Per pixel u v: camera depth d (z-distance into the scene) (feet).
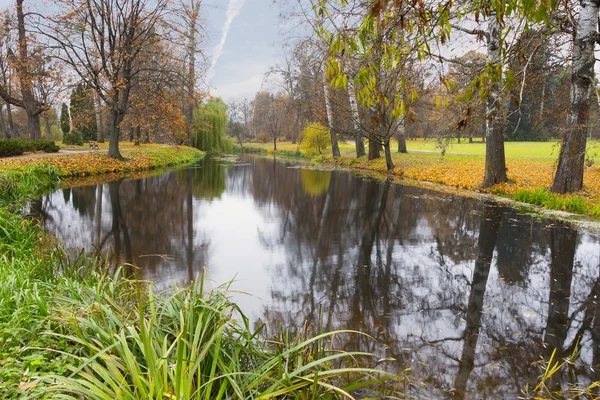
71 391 7.55
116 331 9.60
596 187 37.88
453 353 12.35
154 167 77.46
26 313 10.23
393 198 43.29
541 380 10.98
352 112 63.00
